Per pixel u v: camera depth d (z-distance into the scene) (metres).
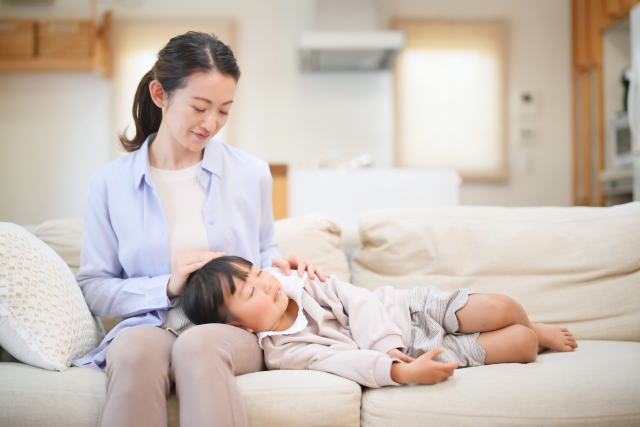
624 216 1.57
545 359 1.22
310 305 1.27
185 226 1.28
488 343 1.19
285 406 1.01
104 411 0.94
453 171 2.85
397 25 4.48
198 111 1.16
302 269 1.34
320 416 1.01
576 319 1.48
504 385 1.05
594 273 1.51
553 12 4.57
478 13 4.57
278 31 4.59
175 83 1.14
